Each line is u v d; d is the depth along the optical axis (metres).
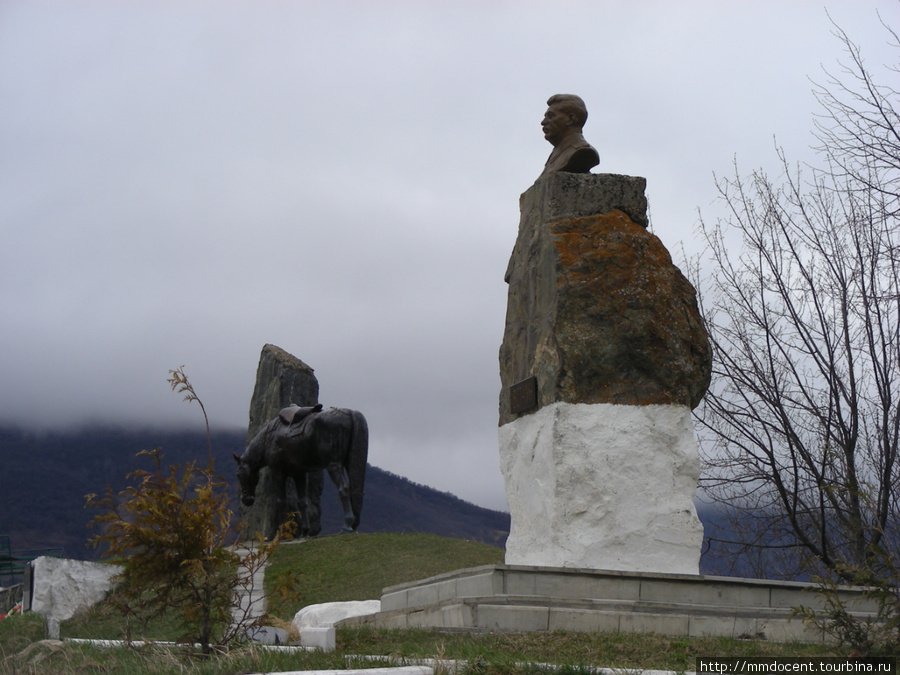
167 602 8.66
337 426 19.77
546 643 7.79
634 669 6.67
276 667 7.16
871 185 15.43
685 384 10.39
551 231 10.67
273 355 23.03
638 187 11.05
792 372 16.81
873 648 7.63
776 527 16.83
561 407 10.09
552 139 11.79
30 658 9.09
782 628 8.84
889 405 15.70
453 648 7.49
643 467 10.05
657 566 9.84
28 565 15.30
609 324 10.31
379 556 16.53
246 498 20.73
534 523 10.35
